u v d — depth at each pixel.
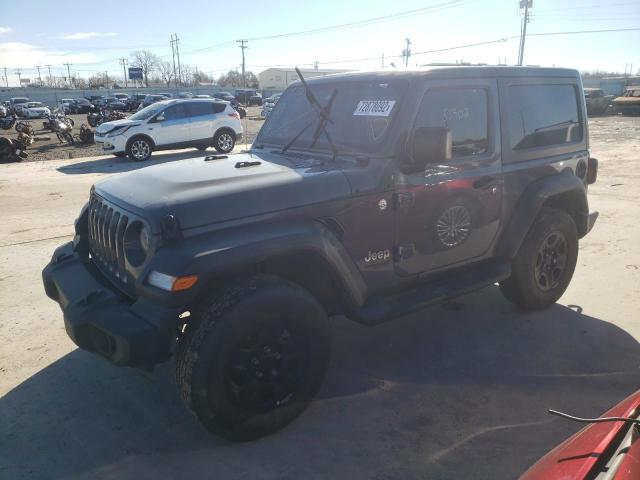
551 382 3.55
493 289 5.16
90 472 2.76
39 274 5.74
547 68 4.39
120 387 3.55
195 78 117.00
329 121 3.73
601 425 1.98
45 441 3.01
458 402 3.34
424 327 4.37
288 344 2.96
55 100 78.25
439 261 3.72
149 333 2.62
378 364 3.81
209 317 2.67
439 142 3.07
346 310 3.34
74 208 9.08
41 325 4.48
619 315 4.55
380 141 3.35
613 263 5.84
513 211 4.11
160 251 2.65
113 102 55.44
